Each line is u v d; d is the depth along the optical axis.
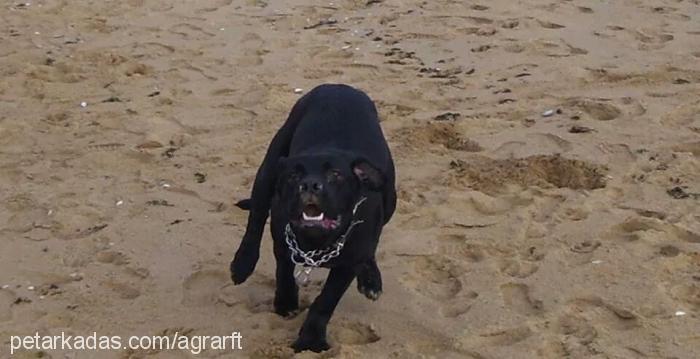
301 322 6.41
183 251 7.27
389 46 12.00
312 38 12.38
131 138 9.45
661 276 6.77
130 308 6.59
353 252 5.86
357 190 5.75
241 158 8.92
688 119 9.56
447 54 11.66
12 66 11.48
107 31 12.88
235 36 12.56
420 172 8.51
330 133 6.26
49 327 6.40
